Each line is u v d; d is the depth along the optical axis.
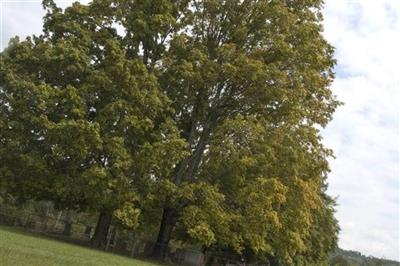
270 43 37.28
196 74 34.31
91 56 33.84
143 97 31.70
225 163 33.81
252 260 47.59
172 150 31.64
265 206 32.22
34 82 33.09
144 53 36.44
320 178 36.75
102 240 34.56
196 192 34.22
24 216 38.09
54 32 34.81
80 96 31.69
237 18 38.25
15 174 32.34
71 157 31.59
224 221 33.09
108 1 34.97
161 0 35.00
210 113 38.38
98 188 30.61
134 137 32.22
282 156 34.22
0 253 14.80
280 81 35.03
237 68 34.59
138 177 32.25
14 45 35.03
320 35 37.91
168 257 37.88
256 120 34.91
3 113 32.38
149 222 37.03
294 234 34.72
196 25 38.53
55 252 19.56
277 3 37.19
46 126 30.39
